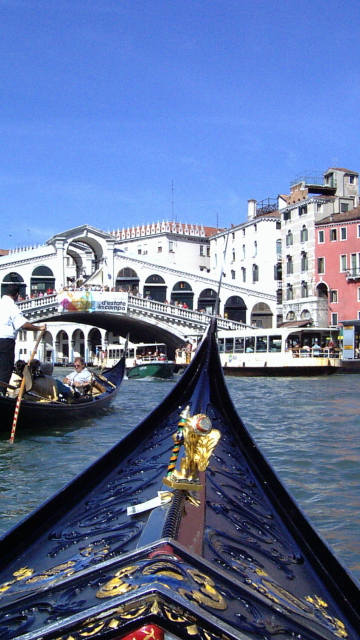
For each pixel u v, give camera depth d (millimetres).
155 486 3678
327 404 16797
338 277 43062
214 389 7133
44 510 3408
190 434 2752
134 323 44375
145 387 26531
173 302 47125
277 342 32844
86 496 3951
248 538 3035
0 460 8914
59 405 11859
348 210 45062
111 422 13148
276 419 13477
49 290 45188
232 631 1579
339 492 7070
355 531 5711
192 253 63594
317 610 2445
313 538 3170
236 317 49219
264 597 2123
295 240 46688
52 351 64375
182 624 1555
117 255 47719
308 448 9766
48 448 9906
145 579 1764
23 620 1958
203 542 2566
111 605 1627
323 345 33125
